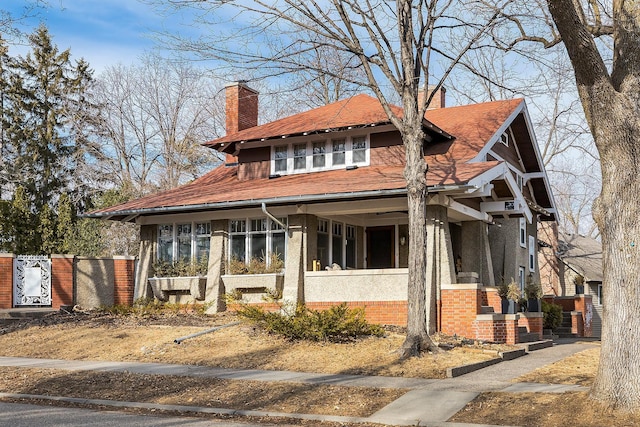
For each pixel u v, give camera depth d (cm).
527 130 2778
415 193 1593
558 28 1073
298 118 2675
